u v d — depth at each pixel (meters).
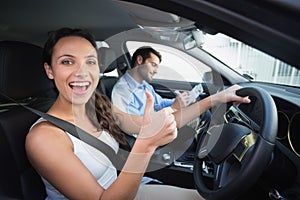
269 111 0.97
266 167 0.96
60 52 0.92
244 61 1.65
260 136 0.92
